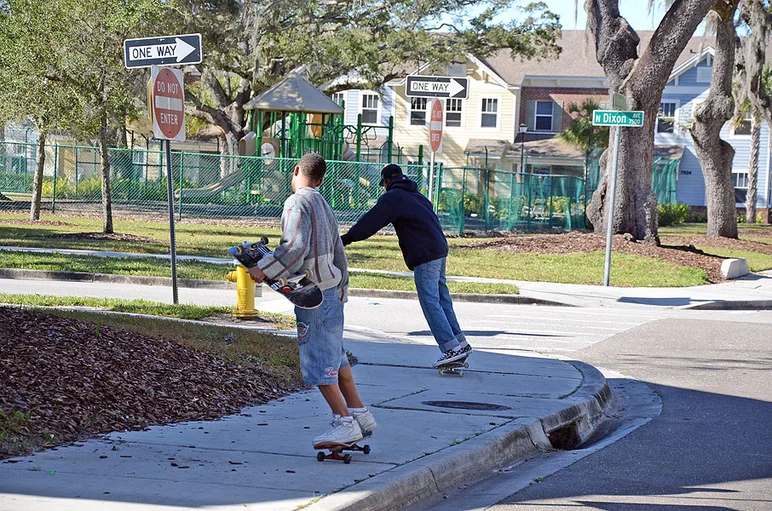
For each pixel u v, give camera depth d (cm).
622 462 711
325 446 619
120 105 2466
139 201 4016
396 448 670
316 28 4078
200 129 6169
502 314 1616
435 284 997
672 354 1250
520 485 643
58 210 3641
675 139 5609
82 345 824
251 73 4269
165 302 1488
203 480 566
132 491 536
